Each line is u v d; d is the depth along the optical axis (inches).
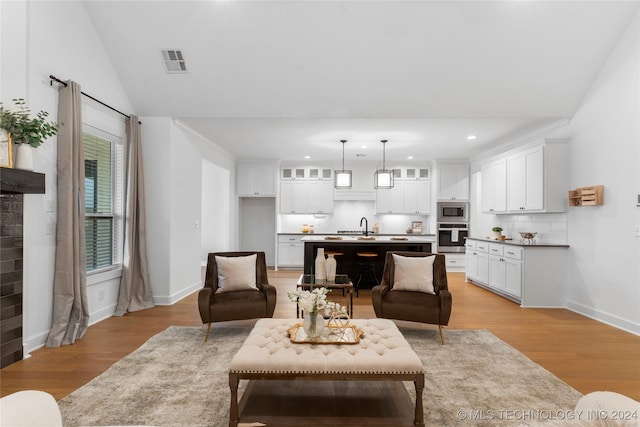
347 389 88.1
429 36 145.9
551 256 184.9
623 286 148.7
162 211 184.2
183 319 158.7
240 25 144.9
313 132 220.4
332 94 172.7
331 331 95.4
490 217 276.2
